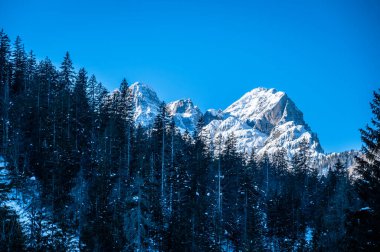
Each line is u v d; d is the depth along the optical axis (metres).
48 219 41.47
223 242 55.66
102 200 45.00
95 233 39.00
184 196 55.03
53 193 46.09
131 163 60.88
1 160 54.50
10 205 42.97
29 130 61.41
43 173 52.22
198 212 47.56
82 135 65.44
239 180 65.06
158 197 47.03
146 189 31.78
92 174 53.97
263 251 51.22
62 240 38.03
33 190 49.25
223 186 62.62
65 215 44.91
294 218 63.72
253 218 55.44
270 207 64.00
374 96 18.50
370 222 17.72
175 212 46.75
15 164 52.38
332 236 39.06
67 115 65.38
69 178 50.09
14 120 58.41
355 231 18.41
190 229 43.34
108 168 54.56
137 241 30.06
